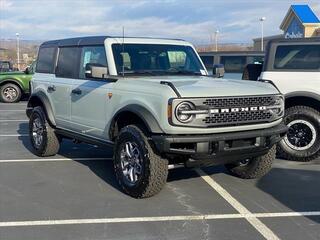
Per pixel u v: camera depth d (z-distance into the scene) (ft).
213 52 48.16
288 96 24.71
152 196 18.83
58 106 24.68
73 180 21.70
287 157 25.61
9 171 23.44
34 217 16.74
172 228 15.60
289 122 25.11
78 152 28.09
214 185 20.72
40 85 26.55
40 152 26.48
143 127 18.37
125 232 15.28
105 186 20.65
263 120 18.57
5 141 32.30
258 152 18.80
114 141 20.34
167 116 16.89
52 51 26.02
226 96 17.51
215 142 17.28
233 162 20.35
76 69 23.31
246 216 16.74
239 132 18.02
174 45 22.93
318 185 20.76
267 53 25.58
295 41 24.91
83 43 22.99
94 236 14.96
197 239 14.64
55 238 14.80
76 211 17.34
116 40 21.27
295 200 18.60
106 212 17.20
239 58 47.14
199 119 16.99
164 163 17.87
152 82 18.33
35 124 26.96
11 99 62.44
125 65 20.89
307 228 15.56
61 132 24.98
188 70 22.72
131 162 18.83
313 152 24.84
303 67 24.66
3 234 15.15
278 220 16.33
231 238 14.71
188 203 18.19
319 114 24.56
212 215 16.84
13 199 18.84
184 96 16.89
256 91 18.54
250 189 20.15
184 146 17.25
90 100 21.58
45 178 22.08
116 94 19.66
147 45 21.90
